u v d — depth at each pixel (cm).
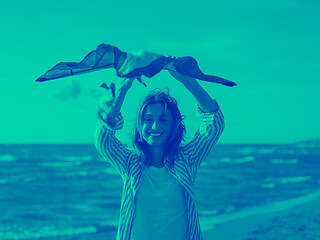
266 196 2250
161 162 241
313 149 10756
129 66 196
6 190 2762
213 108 242
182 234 235
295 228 1144
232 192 2447
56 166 4641
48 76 208
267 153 8500
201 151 247
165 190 236
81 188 2875
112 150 237
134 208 234
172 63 214
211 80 221
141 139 241
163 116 234
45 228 1438
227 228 1236
